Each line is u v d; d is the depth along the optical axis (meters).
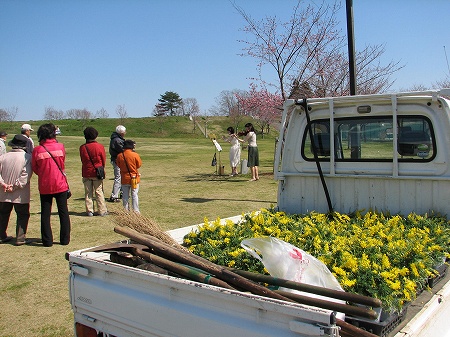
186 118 81.31
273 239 2.88
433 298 3.01
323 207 4.86
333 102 4.62
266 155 30.88
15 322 4.88
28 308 5.22
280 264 2.78
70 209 10.88
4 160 7.54
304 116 4.93
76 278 3.08
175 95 100.50
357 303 2.34
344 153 4.72
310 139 4.81
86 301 3.00
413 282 2.88
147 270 2.93
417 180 4.35
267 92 17.73
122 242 3.55
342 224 4.21
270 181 15.79
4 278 6.14
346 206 4.73
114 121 79.25
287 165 5.07
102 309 2.89
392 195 4.49
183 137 66.44
